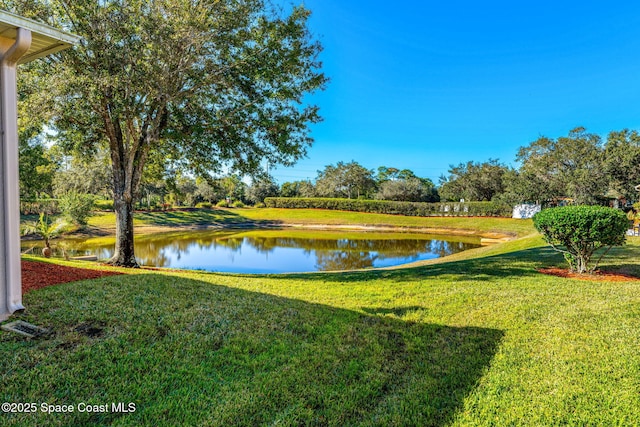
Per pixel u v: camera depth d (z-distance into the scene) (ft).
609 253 29.25
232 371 9.03
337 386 8.63
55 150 30.60
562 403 7.77
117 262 27.53
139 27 21.83
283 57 26.16
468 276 21.54
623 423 7.01
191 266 43.29
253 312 13.66
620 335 11.32
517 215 99.25
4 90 10.23
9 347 8.93
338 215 120.06
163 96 24.40
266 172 31.17
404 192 144.36
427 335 12.00
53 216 74.18
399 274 23.85
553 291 17.11
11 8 20.86
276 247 63.46
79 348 9.28
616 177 73.92
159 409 7.21
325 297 16.99
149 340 10.26
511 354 10.37
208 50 23.90
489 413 7.54
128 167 27.78
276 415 7.34
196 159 30.60
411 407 7.84
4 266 10.62
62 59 22.38
